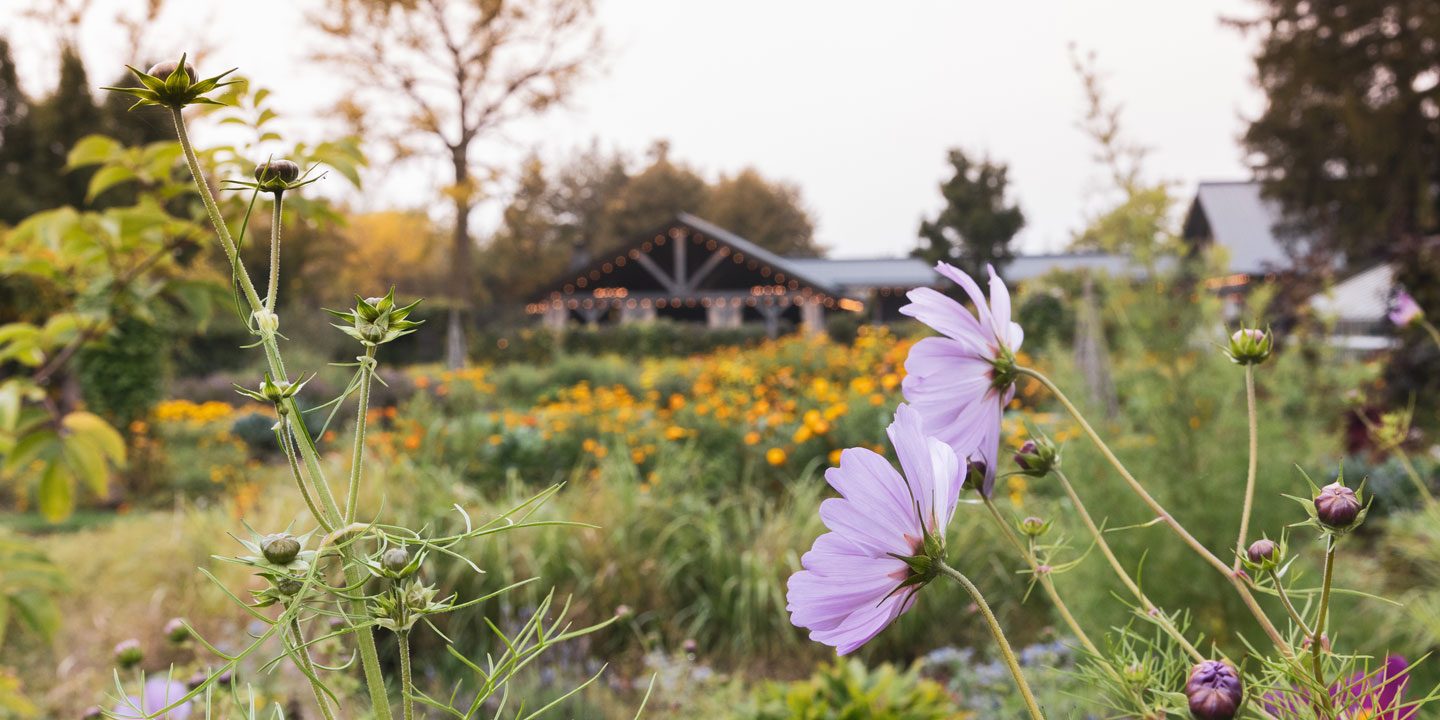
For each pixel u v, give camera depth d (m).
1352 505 0.50
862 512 0.49
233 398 14.03
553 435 6.61
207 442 9.62
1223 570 0.57
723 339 22.91
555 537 4.27
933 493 0.49
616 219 44.03
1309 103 19.20
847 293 28.50
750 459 5.95
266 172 0.45
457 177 23.66
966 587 0.48
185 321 14.55
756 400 7.82
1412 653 2.22
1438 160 18.52
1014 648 3.74
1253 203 29.06
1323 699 0.51
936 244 25.31
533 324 25.78
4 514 7.80
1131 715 0.59
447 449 6.32
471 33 22.98
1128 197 3.29
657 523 4.64
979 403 0.64
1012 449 0.65
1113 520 3.01
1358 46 19.16
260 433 9.59
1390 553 3.38
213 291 2.07
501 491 5.80
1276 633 0.54
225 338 16.34
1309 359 4.76
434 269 31.50
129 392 8.95
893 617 0.50
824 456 5.91
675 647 3.97
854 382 6.79
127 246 1.95
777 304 26.73
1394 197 18.06
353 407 10.46
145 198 1.95
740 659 4.04
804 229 47.34
